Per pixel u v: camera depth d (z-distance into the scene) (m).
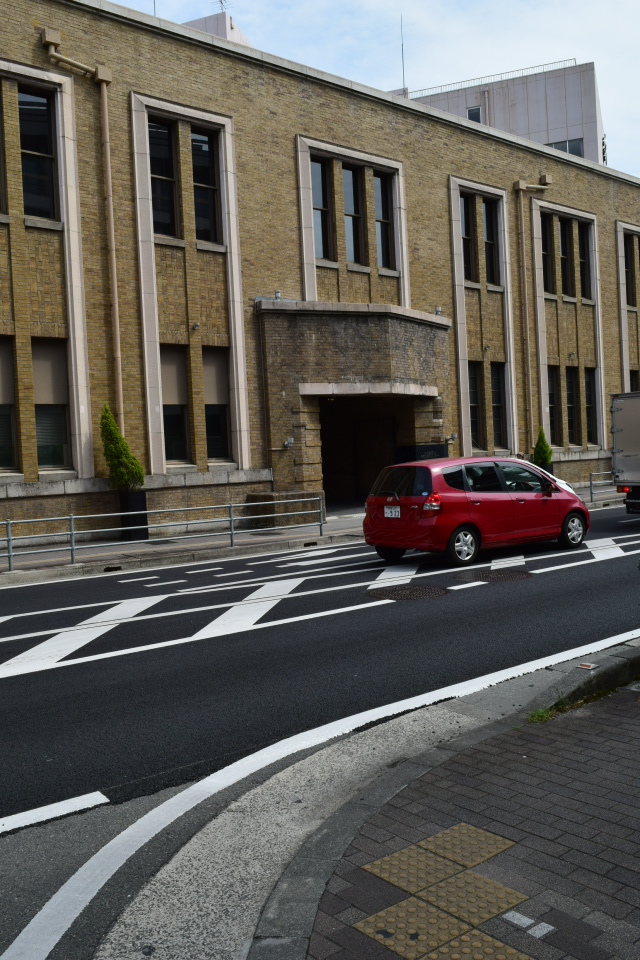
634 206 35.16
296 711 6.40
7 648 8.74
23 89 18.45
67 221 18.70
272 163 22.33
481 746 5.09
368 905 3.33
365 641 8.57
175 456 20.72
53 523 18.41
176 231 20.75
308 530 19.81
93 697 6.90
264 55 22.11
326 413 27.88
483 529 13.54
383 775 4.73
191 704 6.64
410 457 24.53
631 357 34.97
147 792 4.97
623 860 3.59
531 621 9.23
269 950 3.11
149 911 3.59
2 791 5.02
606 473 33.09
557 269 31.34
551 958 2.94
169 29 20.27
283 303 21.55
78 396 18.83
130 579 13.76
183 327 20.61
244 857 4.08
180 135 20.62
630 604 9.93
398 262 25.34
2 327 17.84
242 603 10.84
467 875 3.52
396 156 25.42
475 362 28.23
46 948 3.34
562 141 59.94
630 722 5.43
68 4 18.75
